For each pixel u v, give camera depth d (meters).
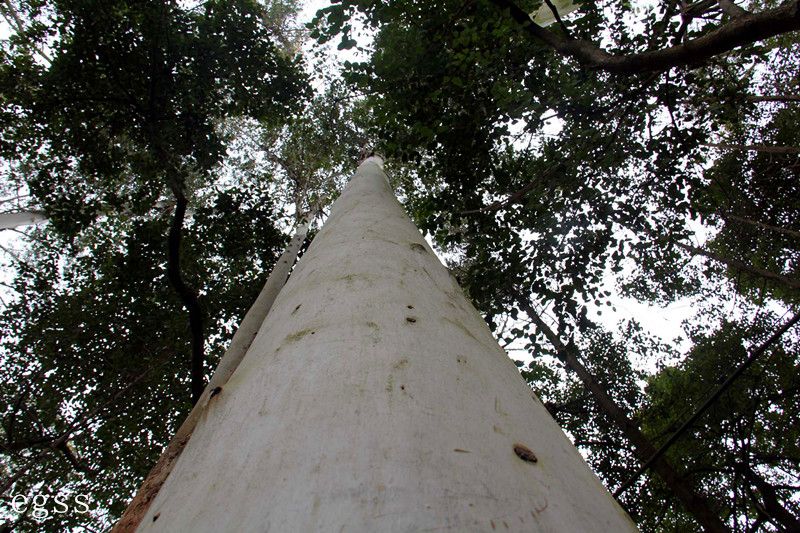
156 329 5.85
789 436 7.38
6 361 5.31
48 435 5.20
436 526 0.43
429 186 5.84
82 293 5.78
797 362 7.16
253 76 5.92
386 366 0.70
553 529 0.46
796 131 8.40
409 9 3.40
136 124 5.56
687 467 7.26
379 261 1.27
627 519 0.62
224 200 6.38
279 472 0.52
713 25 3.25
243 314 6.33
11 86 4.97
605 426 7.92
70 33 4.99
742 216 8.66
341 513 0.44
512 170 4.84
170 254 4.99
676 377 8.25
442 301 1.11
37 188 5.53
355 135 9.60
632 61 2.80
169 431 5.85
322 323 0.88
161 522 0.55
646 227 4.52
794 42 8.59
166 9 5.07
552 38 3.56
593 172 4.30
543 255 4.69
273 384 0.71
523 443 0.61
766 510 5.31
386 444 0.53
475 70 3.95
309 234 7.52
